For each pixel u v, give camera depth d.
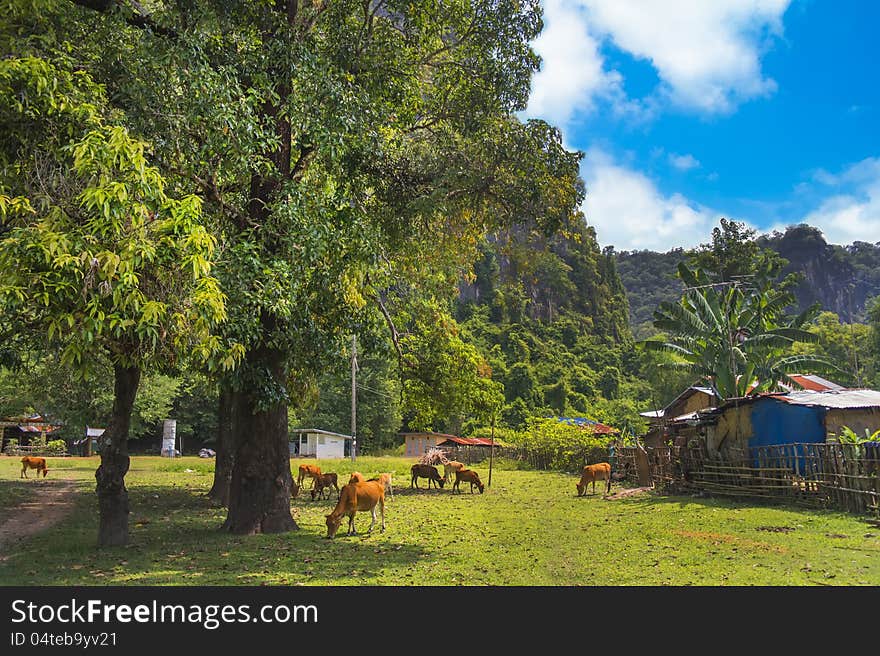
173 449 51.19
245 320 9.15
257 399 11.20
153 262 6.89
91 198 6.50
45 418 41.97
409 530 12.04
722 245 46.66
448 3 12.88
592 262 103.44
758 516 12.51
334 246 10.80
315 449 55.81
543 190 12.84
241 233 10.16
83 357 7.02
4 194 7.23
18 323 8.19
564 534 11.07
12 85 7.55
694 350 25.95
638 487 20.81
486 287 88.94
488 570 8.05
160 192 7.00
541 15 12.90
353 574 7.90
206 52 10.09
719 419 18.80
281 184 11.27
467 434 61.88
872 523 10.98
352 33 12.53
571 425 33.34
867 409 16.19
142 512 15.56
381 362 58.47
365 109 11.55
